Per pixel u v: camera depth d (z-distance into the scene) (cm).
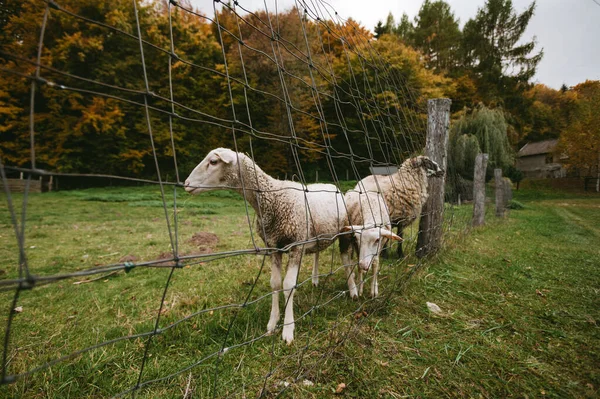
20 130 1546
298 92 1702
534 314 277
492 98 2553
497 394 184
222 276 360
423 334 242
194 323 247
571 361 213
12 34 1396
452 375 197
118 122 1720
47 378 186
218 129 1997
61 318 261
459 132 1630
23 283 71
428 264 395
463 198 1163
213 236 566
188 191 229
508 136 2031
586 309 286
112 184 1853
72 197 1265
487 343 232
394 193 390
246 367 198
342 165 2228
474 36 2928
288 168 2038
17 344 221
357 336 234
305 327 247
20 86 1412
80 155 1766
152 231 662
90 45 1482
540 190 2428
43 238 577
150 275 369
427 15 3191
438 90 1888
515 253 471
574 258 452
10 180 1420
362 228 255
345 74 1755
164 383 183
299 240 249
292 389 180
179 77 1811
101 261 427
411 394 182
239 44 143
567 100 3769
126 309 277
